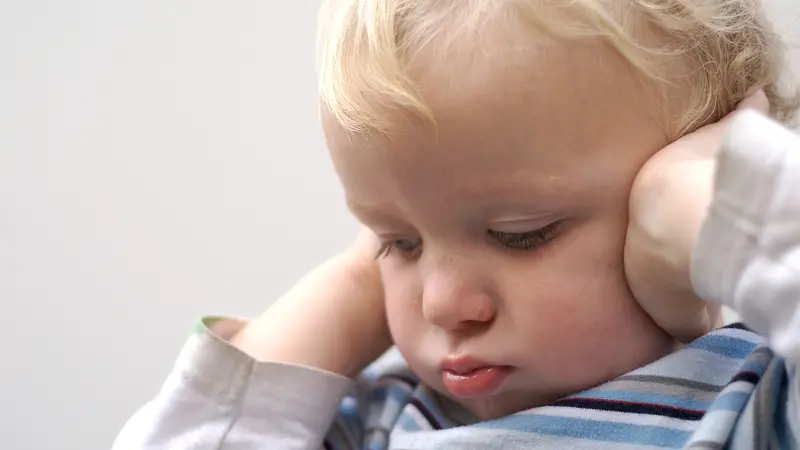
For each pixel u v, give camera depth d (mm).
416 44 460
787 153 338
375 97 464
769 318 337
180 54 959
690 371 491
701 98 483
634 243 456
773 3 565
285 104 956
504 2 454
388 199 491
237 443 574
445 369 509
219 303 961
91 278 951
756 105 500
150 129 960
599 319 480
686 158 440
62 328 950
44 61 954
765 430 426
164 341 957
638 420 482
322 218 962
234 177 964
